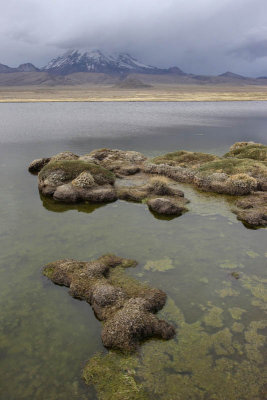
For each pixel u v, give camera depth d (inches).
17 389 362.9
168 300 509.7
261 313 487.5
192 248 678.5
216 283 557.6
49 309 493.0
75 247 681.6
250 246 689.6
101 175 1094.4
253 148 1439.5
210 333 444.8
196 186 1117.1
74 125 2790.4
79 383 369.7
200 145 1931.6
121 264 605.3
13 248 676.1
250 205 906.1
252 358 404.2
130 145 1914.4
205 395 354.3
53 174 1067.9
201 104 5610.2
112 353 407.8
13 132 2351.1
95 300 492.7
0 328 454.9
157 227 784.9
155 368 386.9
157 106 5068.9
